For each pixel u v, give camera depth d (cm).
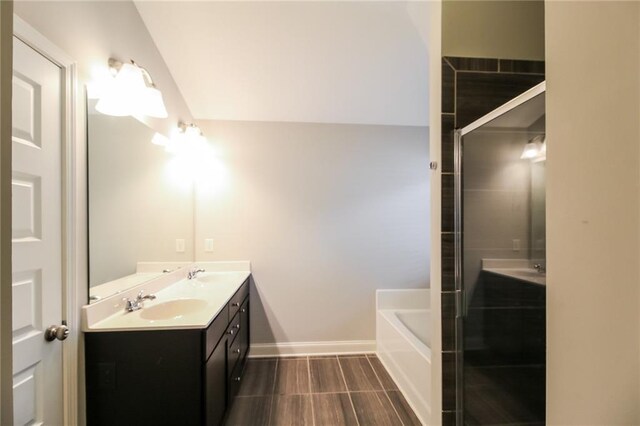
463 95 139
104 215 134
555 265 51
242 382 218
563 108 49
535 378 130
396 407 188
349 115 265
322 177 271
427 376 169
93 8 127
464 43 139
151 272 186
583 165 45
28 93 94
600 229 42
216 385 148
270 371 235
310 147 271
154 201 192
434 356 146
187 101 244
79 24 117
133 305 150
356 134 274
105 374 122
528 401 131
